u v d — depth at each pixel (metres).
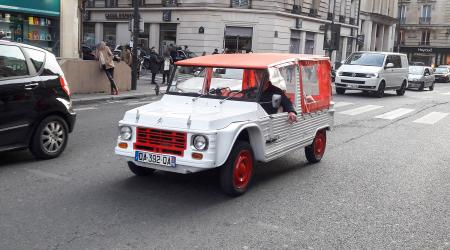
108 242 4.36
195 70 6.55
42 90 7.06
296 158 8.32
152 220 4.95
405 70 23.84
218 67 6.42
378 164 8.12
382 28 56.94
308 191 6.30
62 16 17.66
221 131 5.33
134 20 18.30
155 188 6.06
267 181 6.71
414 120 14.14
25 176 6.34
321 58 7.73
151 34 36.16
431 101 20.83
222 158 5.37
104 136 9.36
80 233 4.54
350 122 13.19
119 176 6.55
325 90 7.96
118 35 38.38
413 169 7.86
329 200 5.95
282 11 35.00
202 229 4.76
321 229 4.93
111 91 16.52
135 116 5.66
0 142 6.52
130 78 18.41
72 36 18.19
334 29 27.55
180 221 4.95
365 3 51.47
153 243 4.37
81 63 15.75
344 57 46.81
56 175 6.46
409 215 5.50
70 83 15.43
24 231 4.52
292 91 6.84
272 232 4.77
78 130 9.91
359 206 5.76
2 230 4.52
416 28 66.19
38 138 7.08
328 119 8.12
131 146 5.64
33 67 7.06
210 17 33.69
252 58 6.71
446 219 5.41
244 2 33.91
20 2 15.90
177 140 5.36
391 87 22.56
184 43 34.69
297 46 37.97
